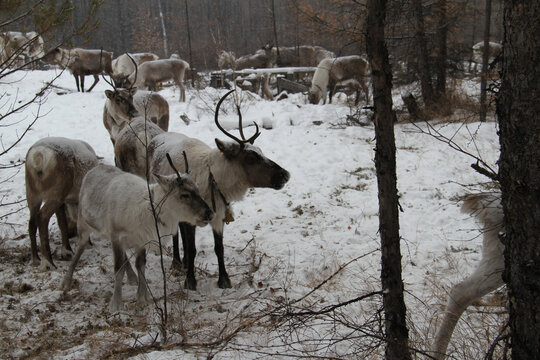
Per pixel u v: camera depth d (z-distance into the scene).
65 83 20.44
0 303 4.86
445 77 13.30
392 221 3.03
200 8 37.72
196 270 5.90
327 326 4.26
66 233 6.25
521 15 2.30
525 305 2.39
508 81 2.40
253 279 5.50
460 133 10.52
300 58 22.39
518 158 2.37
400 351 3.05
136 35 37.19
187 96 16.89
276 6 33.34
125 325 4.50
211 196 5.36
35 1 4.93
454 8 13.10
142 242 4.82
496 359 3.27
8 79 19.05
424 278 5.28
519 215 2.39
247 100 15.33
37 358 3.86
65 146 6.03
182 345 3.91
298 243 6.50
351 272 5.55
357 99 15.34
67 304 4.96
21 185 8.70
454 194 7.79
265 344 3.96
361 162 9.61
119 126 8.97
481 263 3.63
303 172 9.29
